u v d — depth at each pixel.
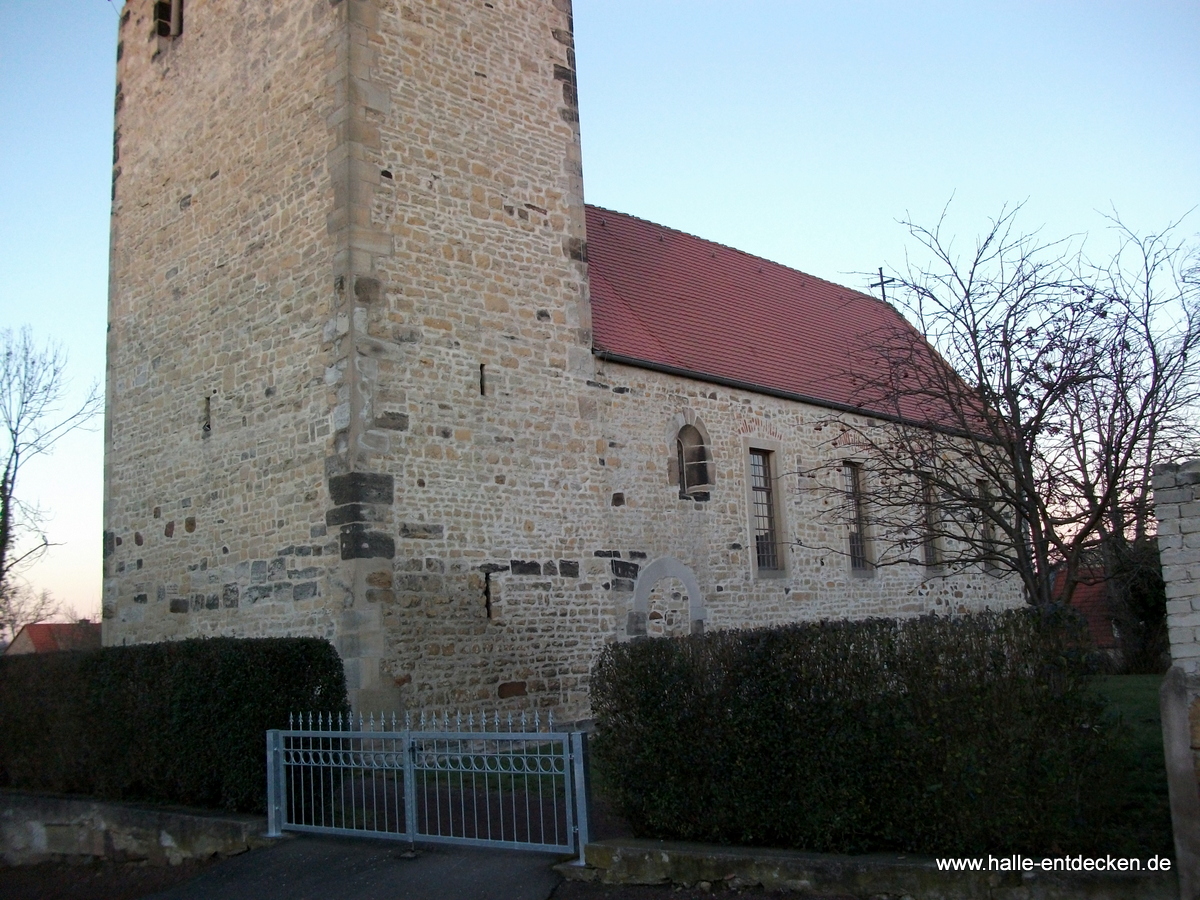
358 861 7.55
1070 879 5.48
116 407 14.88
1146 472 8.37
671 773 6.81
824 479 16.77
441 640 10.92
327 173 11.38
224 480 12.48
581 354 13.14
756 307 18.88
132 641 13.87
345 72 11.29
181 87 14.25
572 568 12.47
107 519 14.70
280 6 12.45
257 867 7.74
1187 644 5.38
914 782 6.11
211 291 13.13
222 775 8.84
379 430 10.81
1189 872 5.24
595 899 6.41
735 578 14.80
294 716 8.76
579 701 12.23
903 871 5.82
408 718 8.20
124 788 9.91
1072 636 6.05
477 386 11.84
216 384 12.84
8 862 10.35
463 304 11.88
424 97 11.97
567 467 12.67
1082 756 5.92
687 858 6.39
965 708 6.02
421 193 11.70
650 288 16.81
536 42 13.49
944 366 9.45
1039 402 8.70
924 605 18.52
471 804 8.72
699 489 14.45
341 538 10.57
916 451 9.69
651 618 13.38
